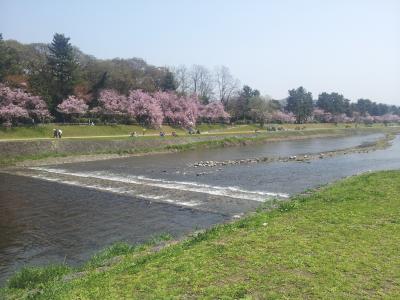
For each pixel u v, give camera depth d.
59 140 57.72
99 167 47.09
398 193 20.95
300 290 9.63
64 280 12.20
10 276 15.37
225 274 10.79
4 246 19.14
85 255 17.70
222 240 14.11
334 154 60.12
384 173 29.69
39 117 79.50
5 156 50.19
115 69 103.06
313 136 119.44
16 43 98.88
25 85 78.31
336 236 13.69
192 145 72.75
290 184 33.75
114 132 82.81
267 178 37.28
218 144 78.19
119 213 24.94
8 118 71.25
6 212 25.75
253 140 90.00
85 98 92.12
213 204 26.47
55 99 86.31
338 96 194.88
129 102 94.31
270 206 21.94
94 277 11.62
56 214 25.06
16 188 34.16
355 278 10.22
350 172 40.75
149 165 48.75
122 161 53.47
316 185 32.94
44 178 39.44
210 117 122.62
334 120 187.38
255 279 10.37
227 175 39.47
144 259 12.89
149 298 9.60
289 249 12.50
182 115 105.56
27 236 20.66
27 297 11.11
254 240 13.62
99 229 21.62
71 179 38.44
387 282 9.98
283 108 178.50
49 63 86.50
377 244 12.73
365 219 15.77
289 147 78.31
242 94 141.50
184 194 29.98
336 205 18.62
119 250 15.70
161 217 23.69
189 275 10.84
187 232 20.11
